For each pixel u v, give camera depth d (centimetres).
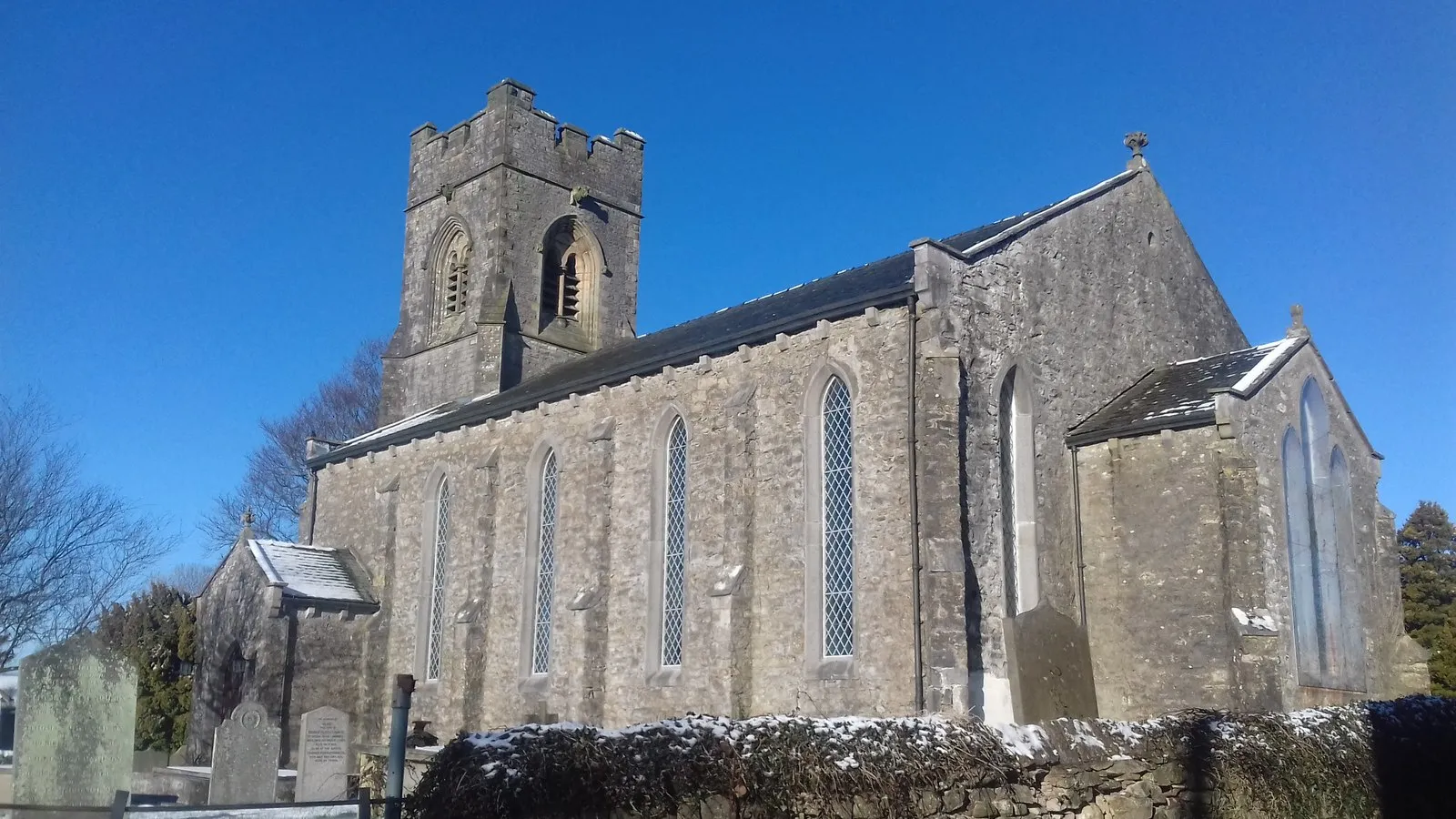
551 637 3023
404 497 3644
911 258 2866
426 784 1012
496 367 4125
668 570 2778
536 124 4491
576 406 3106
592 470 2962
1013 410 2464
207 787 2817
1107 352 2714
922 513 2211
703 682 2555
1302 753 1641
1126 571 2403
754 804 1079
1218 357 2717
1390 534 2616
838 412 2453
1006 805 1281
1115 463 2462
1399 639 2562
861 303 2388
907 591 2209
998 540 2316
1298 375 2508
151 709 3606
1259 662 2139
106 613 3653
